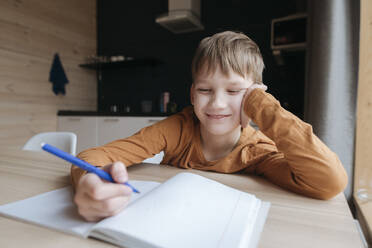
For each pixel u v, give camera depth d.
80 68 3.12
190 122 0.75
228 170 0.66
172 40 2.95
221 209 0.34
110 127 2.55
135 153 0.65
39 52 2.62
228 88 0.59
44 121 2.69
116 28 3.27
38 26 2.61
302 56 2.30
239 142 0.69
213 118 0.61
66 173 0.60
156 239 0.26
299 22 1.83
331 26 1.14
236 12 2.62
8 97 2.34
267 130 0.54
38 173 0.60
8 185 0.50
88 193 0.29
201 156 0.71
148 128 0.72
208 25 2.76
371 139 1.24
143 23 3.11
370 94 1.25
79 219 0.33
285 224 0.34
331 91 1.15
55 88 2.78
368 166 1.22
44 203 0.39
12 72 2.37
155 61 2.91
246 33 2.57
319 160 0.45
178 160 0.74
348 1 1.13
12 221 0.33
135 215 0.30
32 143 1.31
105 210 0.30
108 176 0.32
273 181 0.56
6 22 2.31
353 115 1.14
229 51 0.58
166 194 0.36
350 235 0.31
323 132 1.17
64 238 0.29
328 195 0.45
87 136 2.67
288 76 2.37
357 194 1.16
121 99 3.24
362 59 1.26
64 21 2.90
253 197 0.41
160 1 2.99
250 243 0.28
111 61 2.99
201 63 0.61
